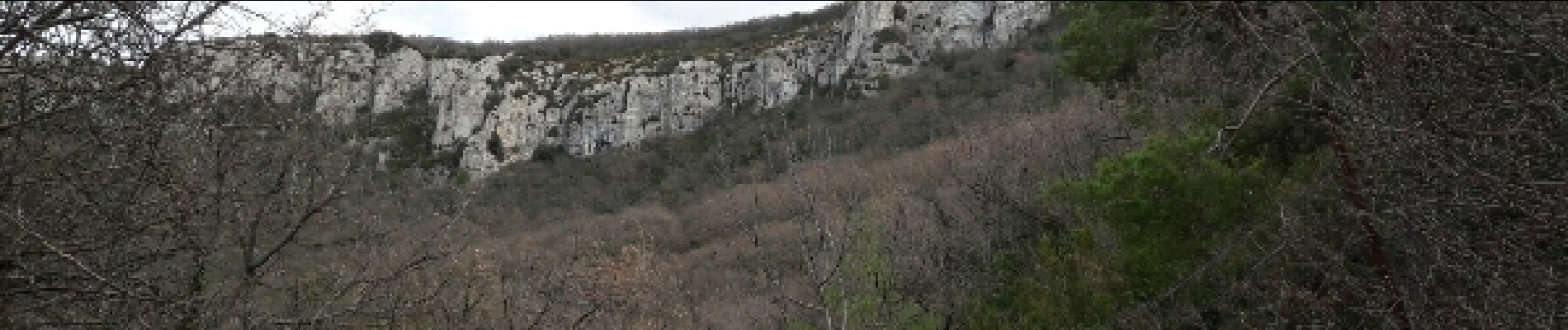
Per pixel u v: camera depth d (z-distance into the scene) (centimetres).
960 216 1083
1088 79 930
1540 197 440
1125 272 728
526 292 743
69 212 396
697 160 3628
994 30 5075
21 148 382
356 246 572
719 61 6019
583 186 3575
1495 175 467
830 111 4319
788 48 5969
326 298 550
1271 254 623
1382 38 596
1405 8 593
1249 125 736
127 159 405
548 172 4000
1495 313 453
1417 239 543
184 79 409
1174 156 707
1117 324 704
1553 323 425
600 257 819
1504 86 509
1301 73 693
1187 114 852
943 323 687
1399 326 526
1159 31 860
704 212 2098
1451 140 491
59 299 402
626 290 792
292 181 509
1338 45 695
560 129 5594
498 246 882
